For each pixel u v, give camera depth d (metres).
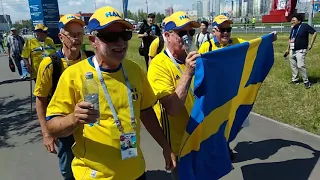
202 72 2.21
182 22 2.43
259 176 3.64
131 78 2.01
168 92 2.39
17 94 8.70
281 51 14.55
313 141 4.48
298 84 7.65
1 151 4.73
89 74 1.77
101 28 1.78
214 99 2.42
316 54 12.87
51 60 2.80
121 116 1.92
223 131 2.70
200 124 2.28
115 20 1.76
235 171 3.78
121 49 1.86
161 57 2.57
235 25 38.25
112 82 1.91
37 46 6.84
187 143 2.30
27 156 4.51
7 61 18.53
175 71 2.51
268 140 4.59
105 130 1.88
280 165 3.85
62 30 2.86
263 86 7.74
